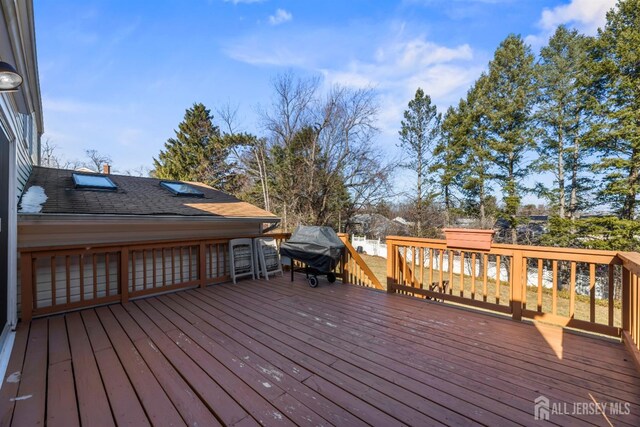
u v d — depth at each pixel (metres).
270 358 2.51
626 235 11.37
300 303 4.07
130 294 4.18
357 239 20.50
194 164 21.09
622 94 11.55
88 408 1.85
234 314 3.62
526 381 2.16
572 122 13.81
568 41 13.77
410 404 1.90
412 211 18.30
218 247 5.33
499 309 3.55
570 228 13.01
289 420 1.75
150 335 2.98
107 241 4.53
